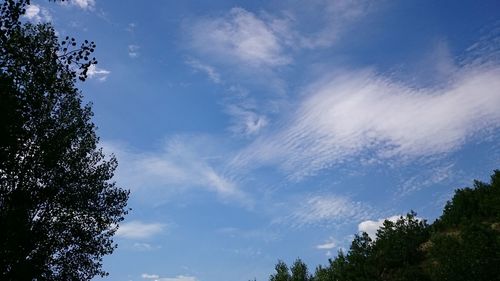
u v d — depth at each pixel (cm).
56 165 2512
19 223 2148
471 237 2839
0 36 1697
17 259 2225
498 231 3023
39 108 2211
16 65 1836
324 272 4675
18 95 1912
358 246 4359
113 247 2808
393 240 3950
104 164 2877
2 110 1786
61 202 2547
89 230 2697
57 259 2559
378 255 4084
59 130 2564
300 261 5322
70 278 2569
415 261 3725
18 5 1691
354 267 4200
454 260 2789
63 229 2542
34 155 2378
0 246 2103
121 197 2884
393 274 3725
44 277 2409
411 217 4156
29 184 2389
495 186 3775
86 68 1825
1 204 2269
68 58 1806
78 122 2708
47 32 2325
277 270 5425
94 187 2747
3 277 2136
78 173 2662
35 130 2366
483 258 2691
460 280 2692
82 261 2661
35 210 2462
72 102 2652
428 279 3206
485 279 2638
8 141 1903
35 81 1981
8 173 2177
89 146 2797
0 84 1777
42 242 2417
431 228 4109
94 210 2711
